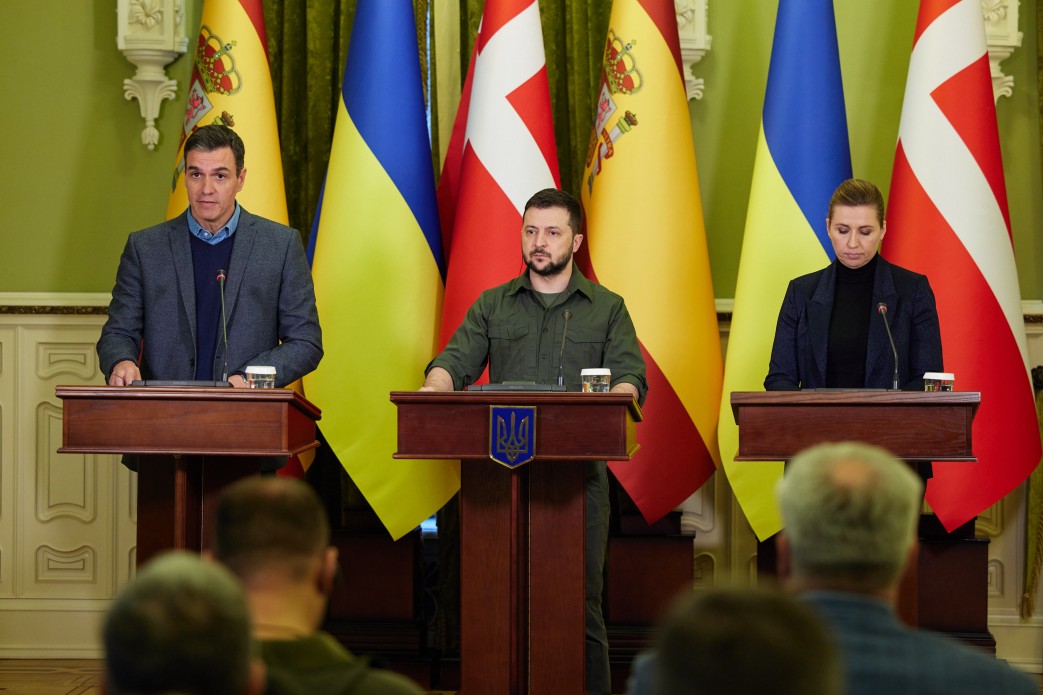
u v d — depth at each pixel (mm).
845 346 8047
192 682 2344
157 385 6586
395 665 9656
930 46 9625
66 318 10555
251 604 3152
